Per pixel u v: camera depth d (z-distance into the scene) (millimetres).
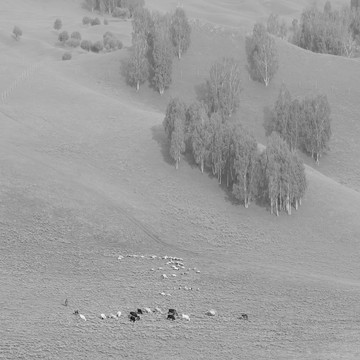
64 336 57438
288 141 132125
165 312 65625
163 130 117062
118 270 78750
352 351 57062
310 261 87750
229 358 54906
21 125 115562
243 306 69438
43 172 98938
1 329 58062
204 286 75438
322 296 73625
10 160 99875
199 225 94188
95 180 101188
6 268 75750
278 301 71562
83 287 72625
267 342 59094
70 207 91500
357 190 121562
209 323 63406
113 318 62812
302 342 59281
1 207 88562
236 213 98312
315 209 100812
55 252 81812
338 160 132250
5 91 131500
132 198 98438
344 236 94812
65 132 115438
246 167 98562
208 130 106500
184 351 56031
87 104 129250
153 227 91750
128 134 116000
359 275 83750
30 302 66188
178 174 106312
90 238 86688
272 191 97375
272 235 93875
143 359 54062
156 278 76812
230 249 89188
